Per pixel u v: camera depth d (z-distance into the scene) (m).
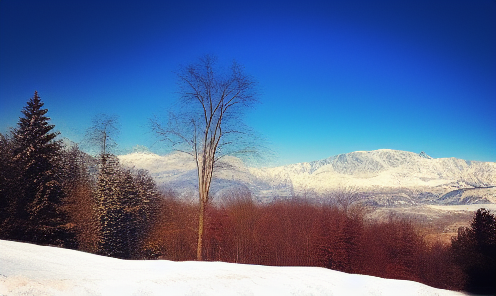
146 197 50.59
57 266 13.98
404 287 15.60
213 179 31.47
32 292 9.81
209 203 38.69
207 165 30.14
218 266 16.72
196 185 39.97
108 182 46.09
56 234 37.81
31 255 15.70
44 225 36.06
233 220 54.56
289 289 12.88
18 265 13.11
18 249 16.78
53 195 38.00
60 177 40.44
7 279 10.73
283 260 55.59
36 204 36.12
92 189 48.88
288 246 56.44
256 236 54.09
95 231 44.09
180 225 49.78
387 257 65.50
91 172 53.06
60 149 42.12
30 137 37.69
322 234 58.28
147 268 15.30
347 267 57.56
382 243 66.50
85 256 17.41
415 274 63.81
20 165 36.28
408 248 65.50
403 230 68.12
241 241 52.75
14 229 34.72
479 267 52.00
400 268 63.72
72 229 39.28
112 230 44.69
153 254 50.66
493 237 53.00
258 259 53.53
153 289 11.42
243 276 14.23
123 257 46.22
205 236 41.50
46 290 10.15
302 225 59.47
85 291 10.59
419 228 89.69
